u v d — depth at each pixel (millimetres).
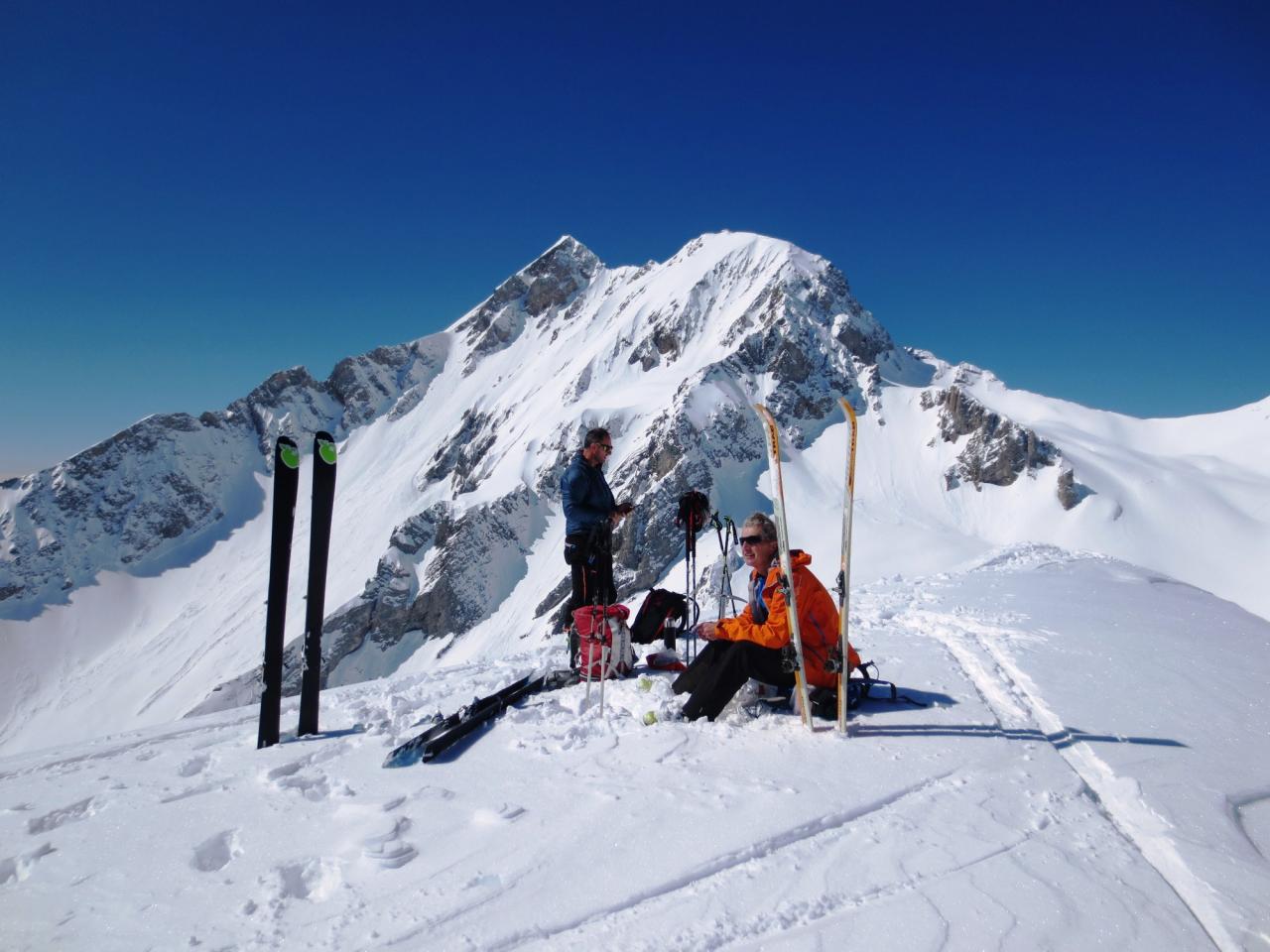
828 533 109188
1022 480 119125
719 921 2785
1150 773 3965
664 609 7121
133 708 134375
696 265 197750
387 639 128375
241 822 3881
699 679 5266
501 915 2902
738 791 3852
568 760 4445
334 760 4715
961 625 7984
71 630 176000
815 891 2955
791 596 4695
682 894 2973
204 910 3088
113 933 2969
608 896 2975
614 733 4855
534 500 139125
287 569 5211
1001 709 5156
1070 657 6418
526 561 131875
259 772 4547
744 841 3322
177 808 4082
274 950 2787
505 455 163375
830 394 145750
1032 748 4367
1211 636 7293
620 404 156875
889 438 134625
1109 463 124000
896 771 4051
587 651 6031
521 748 4668
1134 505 113250
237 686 122188
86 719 135875
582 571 6621
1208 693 5367
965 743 4438
